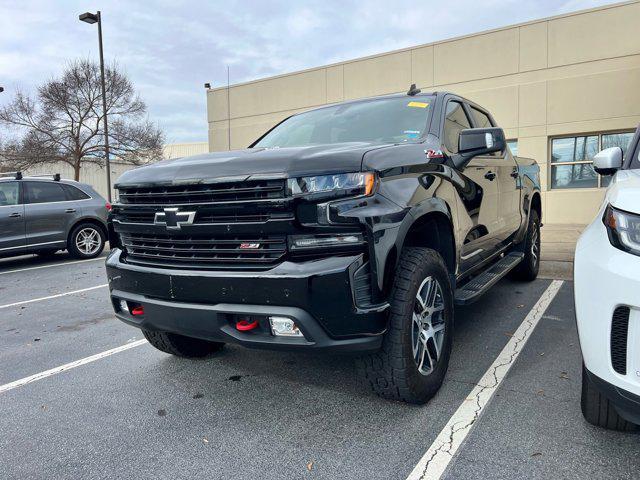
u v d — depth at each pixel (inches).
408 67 583.5
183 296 105.3
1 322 209.6
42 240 362.6
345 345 95.0
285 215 95.0
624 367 78.2
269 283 94.7
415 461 91.5
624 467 86.9
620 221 81.3
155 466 94.3
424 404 113.3
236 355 153.6
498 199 172.6
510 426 102.2
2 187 350.6
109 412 118.5
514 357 140.8
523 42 515.8
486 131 129.2
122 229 120.7
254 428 107.3
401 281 104.0
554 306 192.4
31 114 1040.8
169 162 120.3
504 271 172.1
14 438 107.8
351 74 624.1
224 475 90.3
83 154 1043.9
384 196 99.3
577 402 111.6
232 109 735.1
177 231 106.3
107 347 169.5
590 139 499.8
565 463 88.6
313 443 99.7
